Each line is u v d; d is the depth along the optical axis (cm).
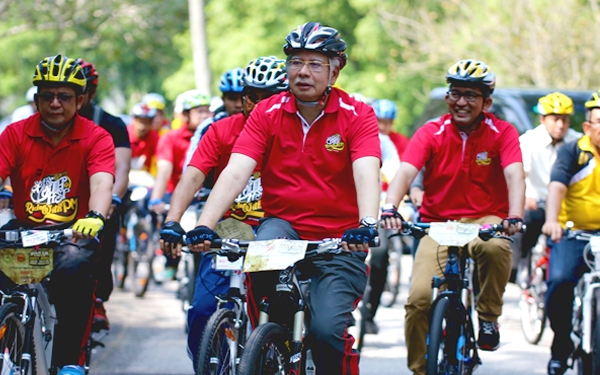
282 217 1104
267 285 1088
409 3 5288
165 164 2181
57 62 1206
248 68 1245
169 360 1725
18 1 4584
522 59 4109
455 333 1248
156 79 7269
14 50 6222
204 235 1023
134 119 2572
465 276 1330
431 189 1382
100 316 1465
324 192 1090
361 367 1688
